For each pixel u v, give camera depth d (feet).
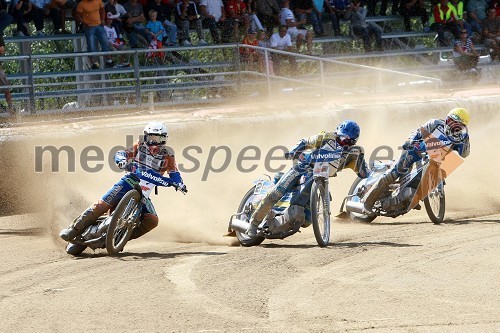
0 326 53.36
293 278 67.05
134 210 79.10
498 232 87.15
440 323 53.78
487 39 226.99
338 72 204.54
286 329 52.37
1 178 107.86
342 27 239.09
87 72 171.01
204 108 154.40
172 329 52.39
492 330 52.01
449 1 220.84
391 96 176.24
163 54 182.80
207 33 224.53
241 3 190.08
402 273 68.59
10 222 99.50
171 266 72.02
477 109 164.14
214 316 55.52
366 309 57.47
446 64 225.97
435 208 96.27
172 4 187.32
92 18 170.30
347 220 101.24
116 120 131.23
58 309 57.62
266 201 80.84
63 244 85.20
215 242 87.04
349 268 70.69
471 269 69.51
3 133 112.06
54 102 196.65
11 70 233.76
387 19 223.10
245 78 186.70
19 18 175.73
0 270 71.61
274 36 192.44
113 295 61.62
